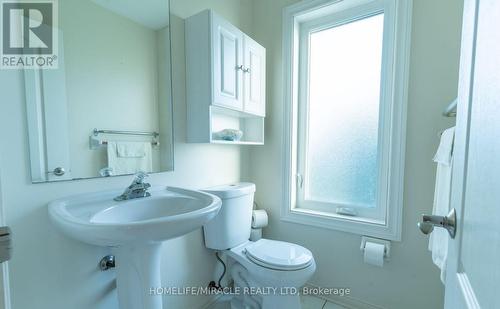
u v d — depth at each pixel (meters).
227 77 1.33
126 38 1.06
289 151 1.72
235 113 1.59
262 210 1.79
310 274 1.17
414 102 1.29
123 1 1.05
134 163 1.10
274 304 1.19
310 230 1.67
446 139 0.96
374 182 1.53
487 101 0.37
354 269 1.51
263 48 1.65
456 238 0.52
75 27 0.89
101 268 0.96
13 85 0.75
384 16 1.42
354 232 1.48
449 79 1.20
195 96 1.30
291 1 1.67
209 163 1.51
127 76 1.07
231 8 1.64
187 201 1.03
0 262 0.43
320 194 1.74
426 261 1.28
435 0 1.21
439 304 1.26
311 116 1.76
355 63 1.57
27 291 0.78
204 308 1.49
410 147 1.30
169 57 1.24
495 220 0.32
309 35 1.71
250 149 1.89
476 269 0.39
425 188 1.27
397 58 1.32
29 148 0.78
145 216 0.98
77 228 0.64
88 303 0.93
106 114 1.00
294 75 1.71
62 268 0.86
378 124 1.48
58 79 0.85
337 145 1.66
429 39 1.24
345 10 1.56
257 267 1.19
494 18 0.36
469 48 0.50
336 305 1.53
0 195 0.46
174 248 1.31
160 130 1.21
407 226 1.33
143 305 0.87
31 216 0.79
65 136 0.87
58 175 0.85
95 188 0.96
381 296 1.42
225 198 1.37
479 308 0.36
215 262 1.56
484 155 0.38
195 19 1.27
